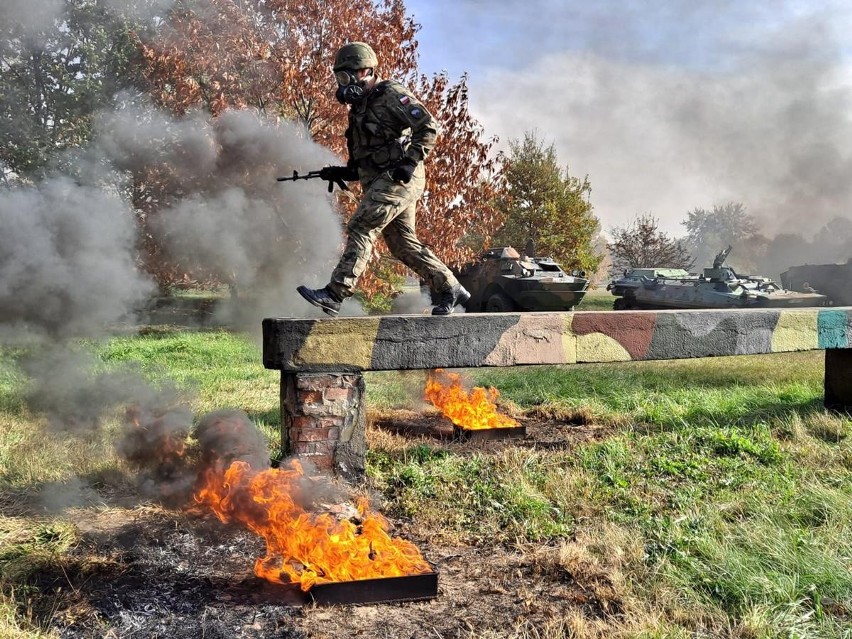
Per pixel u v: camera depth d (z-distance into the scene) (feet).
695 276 83.61
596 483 17.49
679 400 27.45
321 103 38.06
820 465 19.19
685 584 12.06
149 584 11.98
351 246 17.30
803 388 29.12
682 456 19.93
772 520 14.69
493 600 11.75
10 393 24.68
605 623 10.80
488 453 20.36
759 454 19.93
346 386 17.47
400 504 16.26
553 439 22.31
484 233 45.85
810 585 11.93
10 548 13.11
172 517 15.19
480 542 14.35
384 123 17.04
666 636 10.41
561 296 64.85
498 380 32.91
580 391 29.94
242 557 13.23
